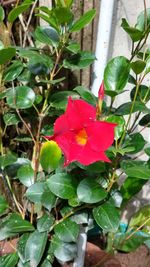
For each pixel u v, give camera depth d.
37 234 0.32
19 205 0.40
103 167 0.30
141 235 0.39
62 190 0.30
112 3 0.40
